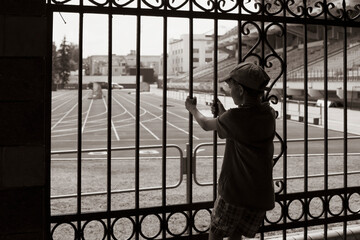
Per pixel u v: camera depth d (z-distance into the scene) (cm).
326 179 465
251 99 338
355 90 3472
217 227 350
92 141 1878
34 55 355
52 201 763
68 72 9675
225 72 5800
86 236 571
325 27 451
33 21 354
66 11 369
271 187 343
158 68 13612
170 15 395
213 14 408
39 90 358
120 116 3469
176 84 9356
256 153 333
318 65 4259
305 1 441
